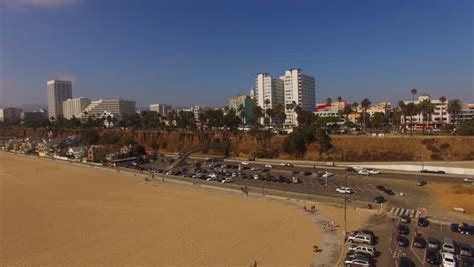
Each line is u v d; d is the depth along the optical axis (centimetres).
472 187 9481
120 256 5806
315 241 6203
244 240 6338
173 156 18888
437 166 12038
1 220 7856
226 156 17938
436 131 18950
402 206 8288
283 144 16700
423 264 5247
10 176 14012
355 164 13725
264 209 8244
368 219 7331
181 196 9738
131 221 7600
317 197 9212
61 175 13938
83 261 5662
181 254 5812
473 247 5803
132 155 18062
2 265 5581
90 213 8300
